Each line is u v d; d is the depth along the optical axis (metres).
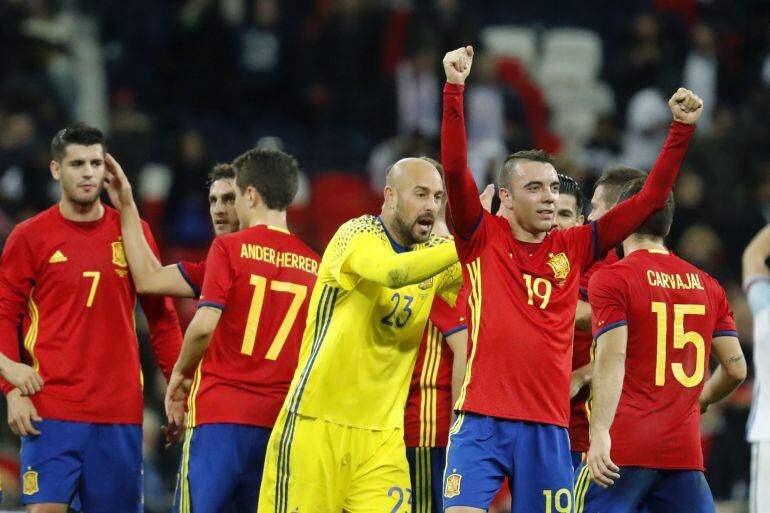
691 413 23.31
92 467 25.06
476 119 60.34
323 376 22.53
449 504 21.78
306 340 23.05
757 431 26.44
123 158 53.91
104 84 62.47
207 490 24.25
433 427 24.52
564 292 22.19
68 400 24.86
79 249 25.22
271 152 25.48
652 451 22.97
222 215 27.22
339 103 62.09
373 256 21.55
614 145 62.22
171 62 61.81
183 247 52.88
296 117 62.59
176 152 54.06
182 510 24.62
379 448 22.89
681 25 66.06
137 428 25.55
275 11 62.69
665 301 23.17
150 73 62.16
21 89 56.09
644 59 64.75
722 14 70.38
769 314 26.86
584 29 76.88
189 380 25.22
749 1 70.31
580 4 77.44
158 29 62.75
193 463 24.47
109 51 62.91
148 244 26.42
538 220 22.09
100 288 25.25
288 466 22.72
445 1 62.75
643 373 23.09
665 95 63.47
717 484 37.50
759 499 26.17
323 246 55.53
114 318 25.36
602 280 23.08
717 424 37.88
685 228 54.16
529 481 21.83
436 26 61.81
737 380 24.61
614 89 67.75
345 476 22.77
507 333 21.83
